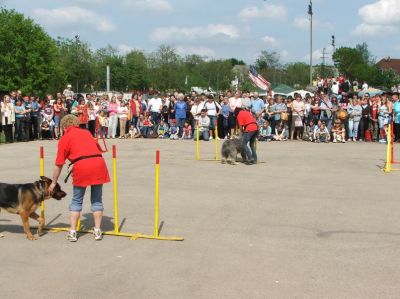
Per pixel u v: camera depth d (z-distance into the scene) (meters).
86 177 6.01
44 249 5.89
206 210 7.86
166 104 20.11
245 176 11.00
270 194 9.08
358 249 5.91
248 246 6.02
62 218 7.39
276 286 4.74
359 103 18.72
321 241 6.23
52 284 4.79
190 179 10.59
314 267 5.27
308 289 4.66
